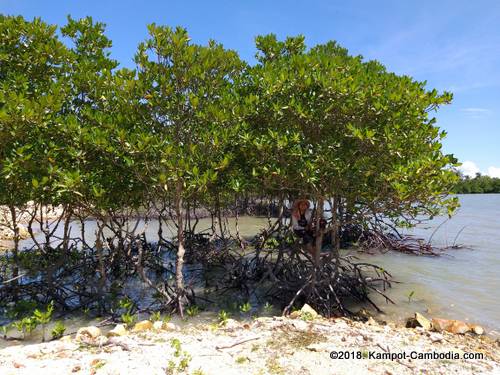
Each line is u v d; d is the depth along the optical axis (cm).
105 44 982
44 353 570
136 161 779
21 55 838
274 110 773
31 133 739
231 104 795
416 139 784
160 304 927
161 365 520
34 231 2097
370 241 1650
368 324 798
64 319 859
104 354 557
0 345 710
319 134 838
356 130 721
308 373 514
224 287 1105
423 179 733
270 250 1155
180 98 802
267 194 1144
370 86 768
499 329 826
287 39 1098
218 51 841
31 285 958
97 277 1175
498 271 1317
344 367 532
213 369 516
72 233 2092
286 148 772
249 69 881
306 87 777
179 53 792
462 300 1019
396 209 834
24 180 767
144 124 826
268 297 1019
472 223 2605
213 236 1477
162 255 1488
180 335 656
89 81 842
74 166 781
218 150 789
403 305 985
